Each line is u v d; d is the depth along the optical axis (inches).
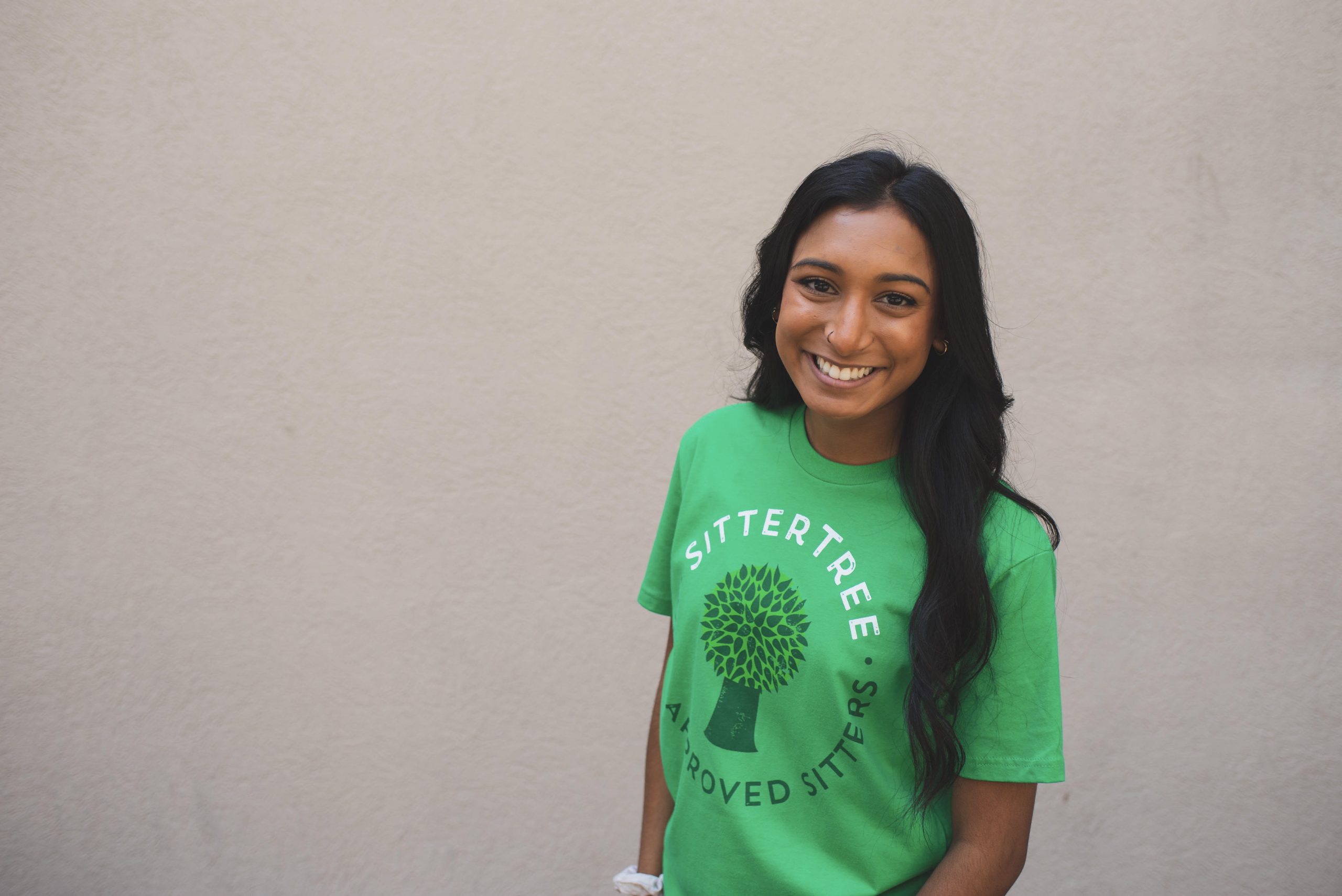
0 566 89.4
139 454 89.1
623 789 93.2
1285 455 86.5
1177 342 86.1
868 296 39.3
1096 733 90.4
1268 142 83.6
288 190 86.8
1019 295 86.2
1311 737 88.8
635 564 91.0
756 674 43.8
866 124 84.8
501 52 85.3
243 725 92.4
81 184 86.1
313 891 93.9
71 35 84.4
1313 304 84.7
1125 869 91.6
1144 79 83.6
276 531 90.4
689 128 85.8
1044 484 88.0
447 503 90.5
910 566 42.5
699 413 88.6
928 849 44.1
